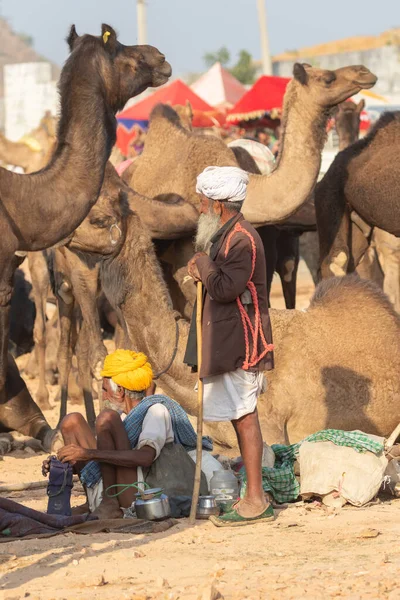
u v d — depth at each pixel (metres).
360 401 23.41
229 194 17.88
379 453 19.73
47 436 28.34
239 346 17.69
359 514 18.64
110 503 18.62
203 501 18.66
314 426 23.34
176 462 19.27
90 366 29.81
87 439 19.03
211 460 19.97
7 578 14.80
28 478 24.11
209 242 18.11
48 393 37.28
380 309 24.20
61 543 16.92
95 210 25.78
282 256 41.19
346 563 14.93
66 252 28.95
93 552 16.27
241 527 17.89
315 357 23.39
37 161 50.78
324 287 24.50
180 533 17.52
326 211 36.75
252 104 71.75
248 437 18.14
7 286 24.02
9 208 23.69
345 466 19.50
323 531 17.23
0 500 17.73
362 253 37.59
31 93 139.75
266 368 18.03
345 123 45.75
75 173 24.53
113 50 25.05
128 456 18.39
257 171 37.94
